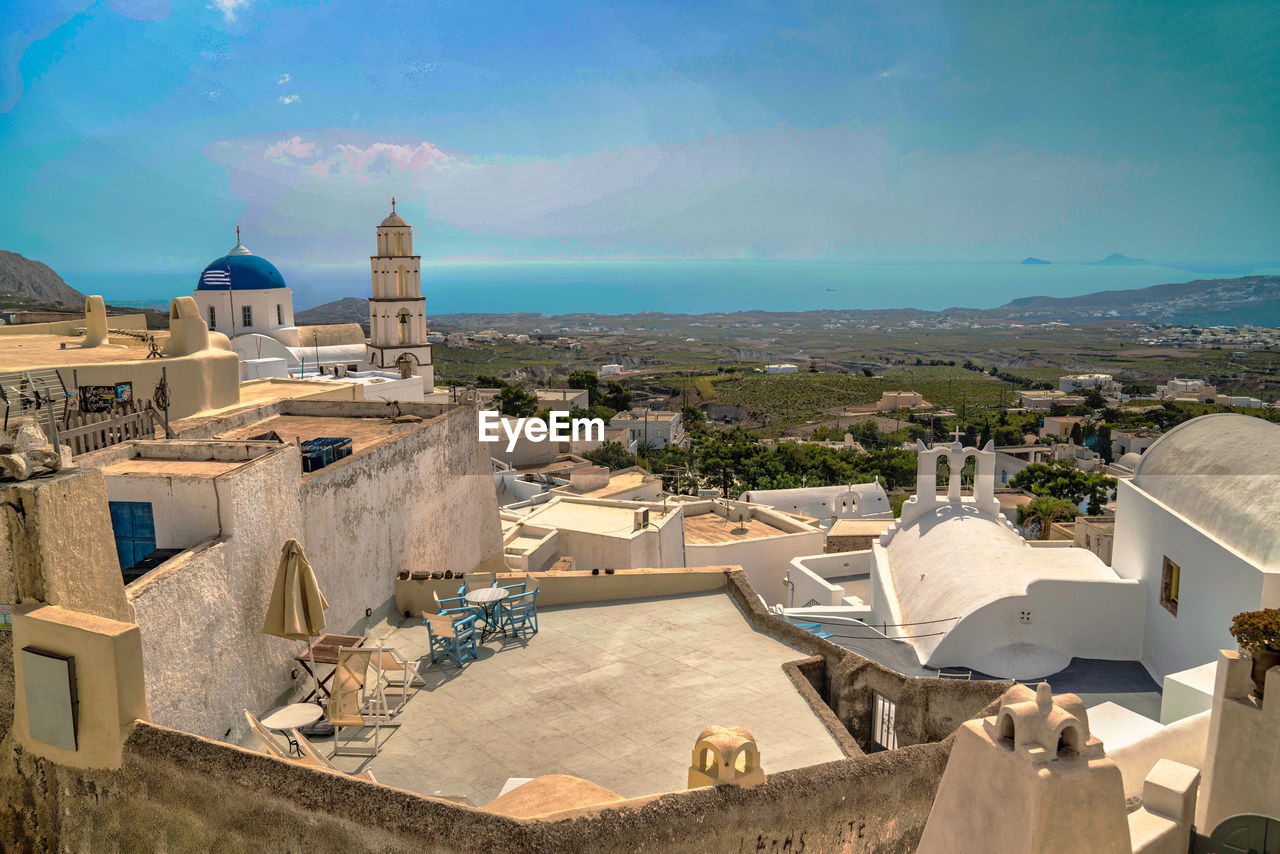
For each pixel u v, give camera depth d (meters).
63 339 25.00
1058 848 5.02
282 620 10.63
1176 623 18.73
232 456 11.96
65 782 7.61
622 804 6.78
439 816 6.39
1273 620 8.29
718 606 15.73
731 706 11.91
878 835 8.16
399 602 15.66
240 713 10.55
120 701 7.29
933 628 22.11
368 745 10.84
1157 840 7.21
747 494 56.06
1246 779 8.45
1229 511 17.27
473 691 12.38
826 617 25.44
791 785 7.63
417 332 74.31
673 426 129.25
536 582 15.40
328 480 13.20
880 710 12.47
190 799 7.16
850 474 93.25
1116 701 18.84
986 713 9.04
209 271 70.00
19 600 7.67
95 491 8.04
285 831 6.84
